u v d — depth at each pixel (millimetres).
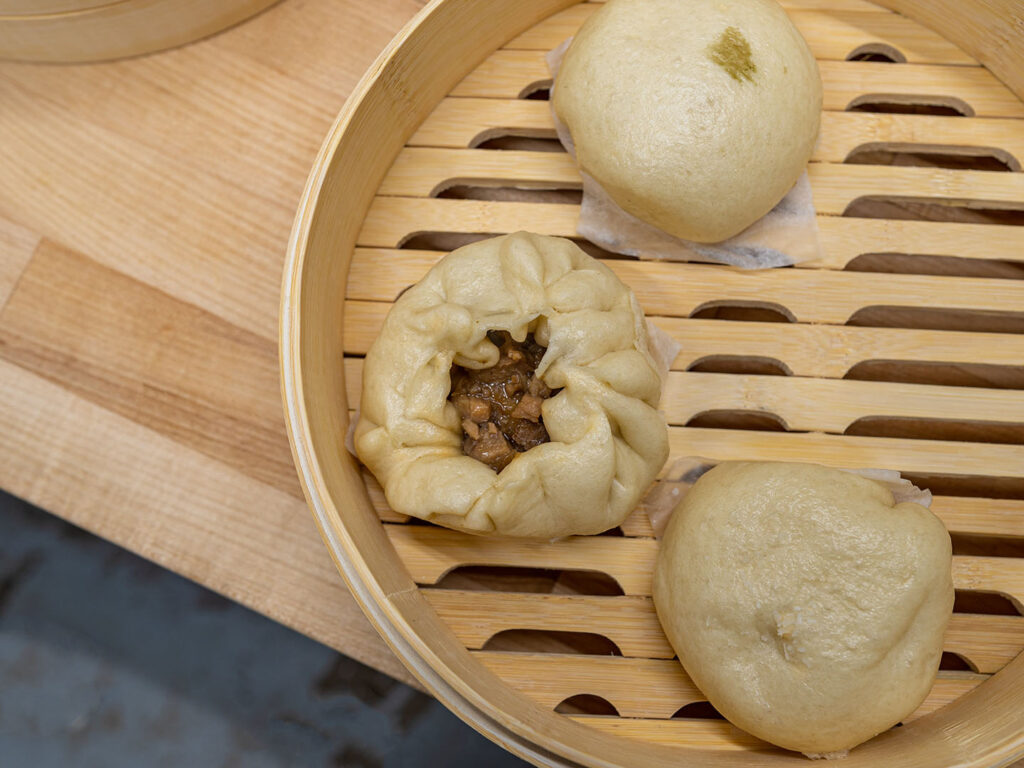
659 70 461
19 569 575
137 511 496
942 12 480
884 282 484
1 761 577
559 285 458
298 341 440
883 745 456
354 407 482
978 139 488
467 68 487
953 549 490
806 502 452
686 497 471
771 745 465
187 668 576
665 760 441
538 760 435
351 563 437
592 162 469
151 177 507
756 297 486
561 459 450
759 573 449
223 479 498
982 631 473
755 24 466
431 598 473
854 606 444
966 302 483
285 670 574
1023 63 474
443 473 452
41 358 503
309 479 437
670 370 485
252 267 503
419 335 458
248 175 506
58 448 499
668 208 466
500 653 471
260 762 573
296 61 509
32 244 506
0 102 511
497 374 468
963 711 458
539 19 491
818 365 483
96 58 509
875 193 488
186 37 506
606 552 477
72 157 508
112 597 576
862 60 502
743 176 462
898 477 478
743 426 496
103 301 504
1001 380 496
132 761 576
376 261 486
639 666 471
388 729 571
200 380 502
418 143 489
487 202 489
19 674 577
